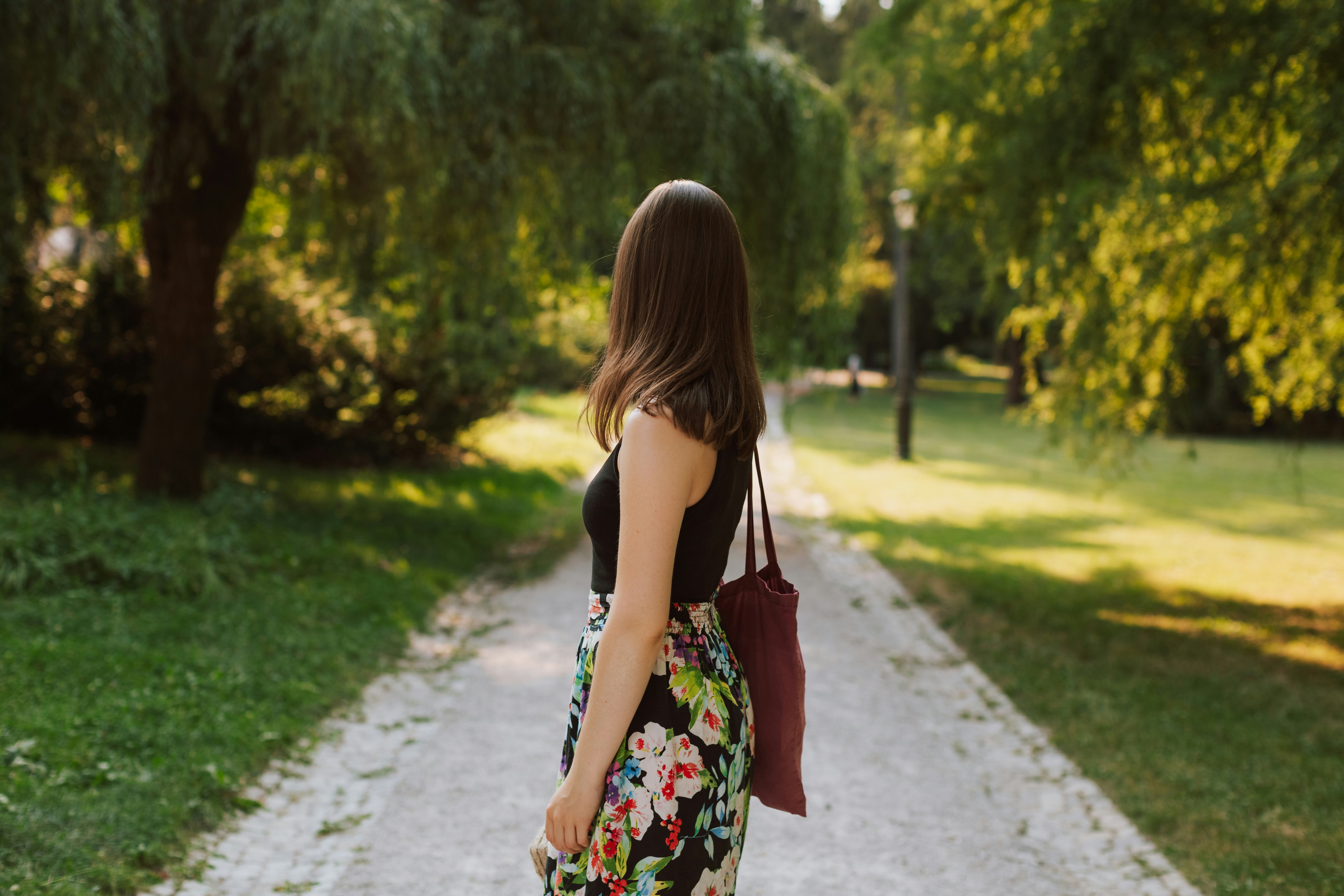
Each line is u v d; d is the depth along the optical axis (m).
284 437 12.58
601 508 1.61
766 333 9.65
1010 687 5.64
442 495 11.46
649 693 1.59
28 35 6.05
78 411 11.77
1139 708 5.27
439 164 7.52
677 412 1.50
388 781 3.92
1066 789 4.17
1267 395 7.95
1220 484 17.58
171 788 3.46
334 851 3.31
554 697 5.04
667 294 1.60
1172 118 6.88
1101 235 6.79
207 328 8.39
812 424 27.27
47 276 11.59
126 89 6.37
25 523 5.73
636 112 8.71
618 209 9.05
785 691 1.73
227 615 5.48
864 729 4.85
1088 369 7.43
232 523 7.12
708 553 1.60
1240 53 6.46
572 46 8.45
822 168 9.95
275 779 3.84
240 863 3.18
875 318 45.16
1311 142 5.66
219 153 8.05
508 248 8.70
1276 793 4.09
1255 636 7.16
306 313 12.61
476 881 3.14
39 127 6.42
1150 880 3.33
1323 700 5.54
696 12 9.19
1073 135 7.12
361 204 9.02
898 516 12.88
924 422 29.25
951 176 9.38
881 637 6.79
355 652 5.39
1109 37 6.80
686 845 1.57
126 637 4.84
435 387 13.22
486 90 7.77
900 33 9.48
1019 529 12.18
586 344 25.00
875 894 3.16
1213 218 6.17
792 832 3.63
